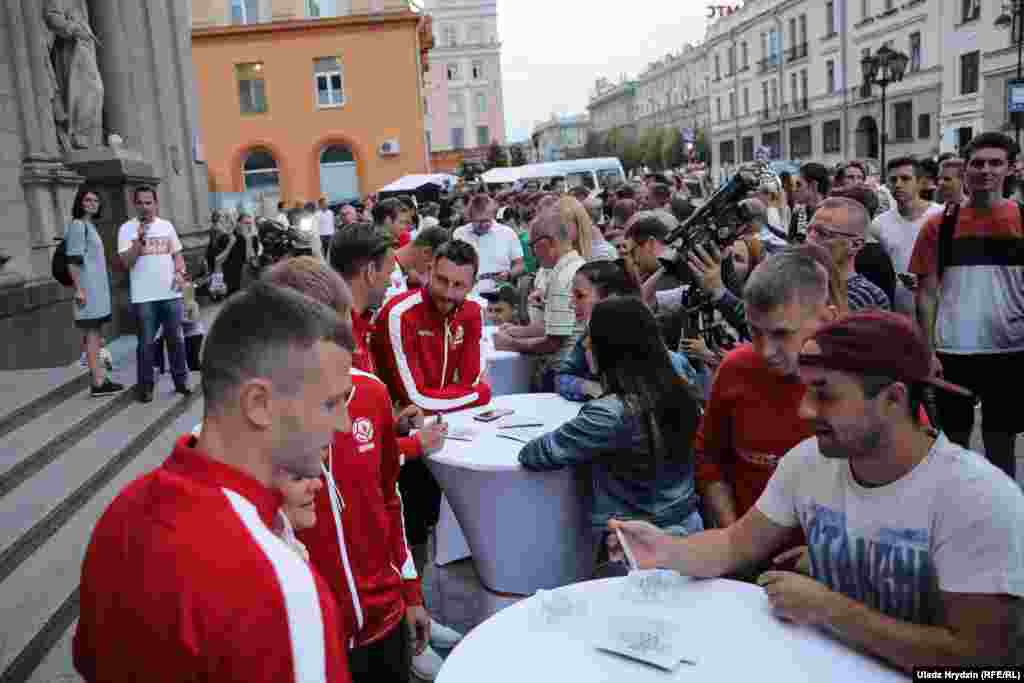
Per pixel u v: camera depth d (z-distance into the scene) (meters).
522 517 3.27
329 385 1.28
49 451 4.99
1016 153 3.80
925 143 37.16
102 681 1.20
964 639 1.50
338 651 1.21
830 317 2.30
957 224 3.92
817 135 48.62
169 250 6.45
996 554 1.48
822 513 1.77
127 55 10.55
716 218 3.34
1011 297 3.85
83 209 6.14
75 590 3.57
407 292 3.78
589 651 1.78
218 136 28.00
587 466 3.32
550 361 4.67
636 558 2.09
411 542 3.73
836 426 1.57
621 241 5.54
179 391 6.64
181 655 1.11
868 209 4.83
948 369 4.01
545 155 78.88
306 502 1.41
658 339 2.88
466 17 68.31
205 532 1.16
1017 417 3.96
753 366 2.49
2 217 7.34
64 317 7.88
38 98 8.12
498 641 1.84
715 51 63.50
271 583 1.14
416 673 3.15
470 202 7.36
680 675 1.66
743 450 2.54
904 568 1.61
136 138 10.52
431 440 2.96
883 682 1.60
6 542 3.79
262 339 1.22
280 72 27.78
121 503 1.25
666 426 2.81
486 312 6.75
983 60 31.70
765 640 1.77
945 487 1.55
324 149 28.38
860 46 42.66
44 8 8.55
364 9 27.95
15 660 3.03
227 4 27.94
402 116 28.03
